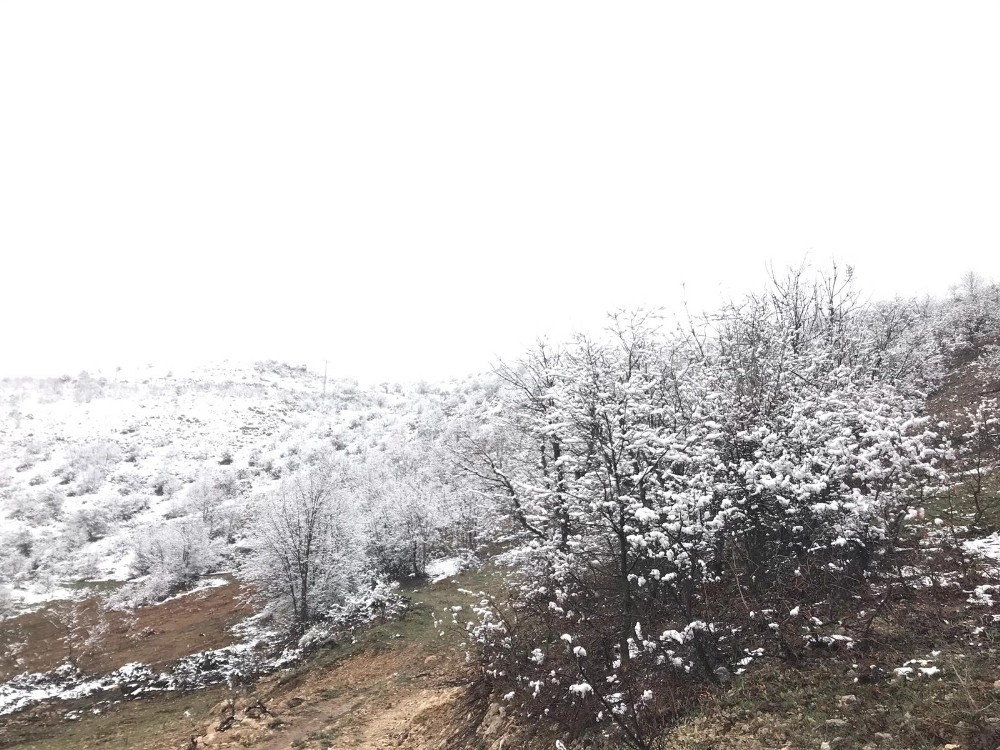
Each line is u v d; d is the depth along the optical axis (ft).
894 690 17.90
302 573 73.51
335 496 81.71
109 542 130.11
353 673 54.95
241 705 53.72
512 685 31.91
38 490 153.48
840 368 31.35
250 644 71.41
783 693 19.98
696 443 29.81
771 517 27.55
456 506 91.76
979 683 16.57
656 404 34.01
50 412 217.15
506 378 51.06
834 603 24.16
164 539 112.57
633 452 30.12
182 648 73.67
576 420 30.91
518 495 44.60
